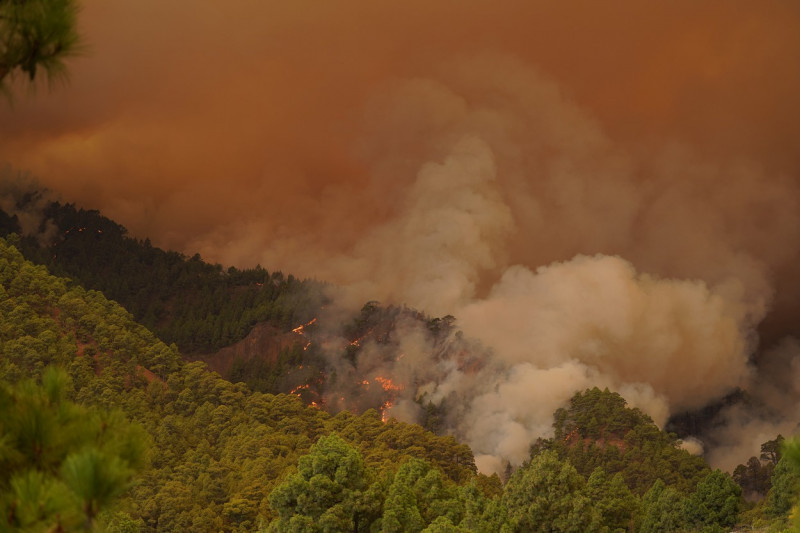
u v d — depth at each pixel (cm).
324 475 9688
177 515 14362
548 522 10350
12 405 1390
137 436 1415
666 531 12550
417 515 9412
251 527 14525
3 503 1266
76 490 1264
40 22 1422
